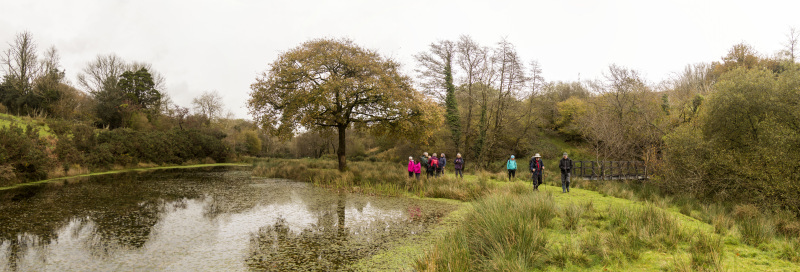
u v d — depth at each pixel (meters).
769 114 12.96
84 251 6.32
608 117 24.58
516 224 6.19
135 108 40.47
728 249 5.98
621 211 8.05
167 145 34.34
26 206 10.73
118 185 16.56
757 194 12.76
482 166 27.91
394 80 20.58
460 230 6.73
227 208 10.83
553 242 6.38
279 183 18.20
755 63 30.64
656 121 24.28
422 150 32.00
